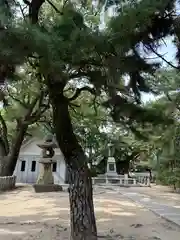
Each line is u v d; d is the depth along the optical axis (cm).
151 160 2225
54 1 509
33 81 642
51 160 1501
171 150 1501
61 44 300
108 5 345
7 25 282
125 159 2895
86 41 311
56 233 559
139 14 309
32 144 2434
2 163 1691
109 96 477
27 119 1497
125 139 2300
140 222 702
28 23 299
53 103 498
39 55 304
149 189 1741
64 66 338
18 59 297
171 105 569
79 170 464
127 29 318
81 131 2222
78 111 1182
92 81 422
